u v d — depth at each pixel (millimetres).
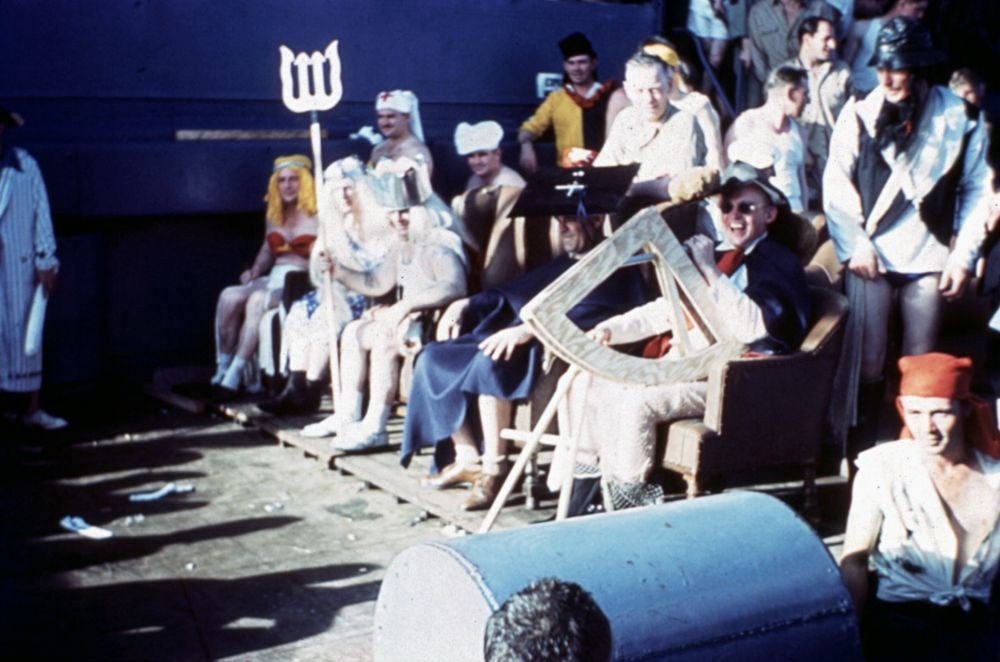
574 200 5852
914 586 3875
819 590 3482
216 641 5105
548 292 5023
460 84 10570
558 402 5418
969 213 6668
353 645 5070
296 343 8234
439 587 3283
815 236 6117
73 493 6965
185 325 9664
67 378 8898
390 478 6938
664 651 3244
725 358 5520
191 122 9539
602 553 3354
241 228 9820
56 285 8758
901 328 6863
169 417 8625
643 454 5844
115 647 5043
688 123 7352
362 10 10086
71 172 8891
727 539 3494
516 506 6438
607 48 11148
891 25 6508
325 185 7758
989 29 12320
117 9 9156
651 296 6316
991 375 6703
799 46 9148
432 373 6555
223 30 9555
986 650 3836
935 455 3834
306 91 7715
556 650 1988
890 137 6559
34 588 5645
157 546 6160
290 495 6930
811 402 6094
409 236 7352
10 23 8789
